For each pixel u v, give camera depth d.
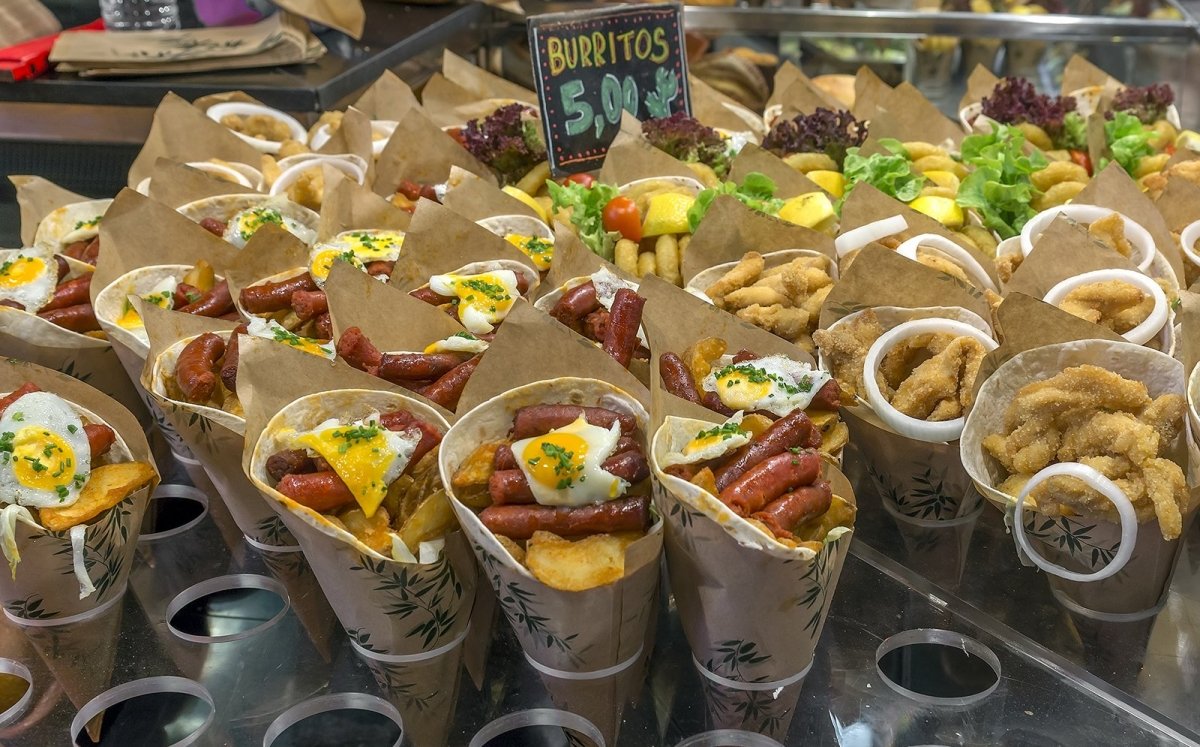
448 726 0.65
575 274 0.85
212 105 1.21
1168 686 0.66
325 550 0.63
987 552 0.76
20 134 1.19
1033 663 0.68
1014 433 0.72
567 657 0.65
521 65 1.51
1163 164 1.12
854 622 0.71
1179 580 0.74
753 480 0.62
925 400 0.75
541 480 0.63
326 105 1.21
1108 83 1.32
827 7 1.61
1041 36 1.47
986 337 0.77
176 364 0.76
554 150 1.10
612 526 0.63
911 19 1.49
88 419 0.74
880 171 1.04
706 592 0.63
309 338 0.81
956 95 1.53
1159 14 1.48
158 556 0.77
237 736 0.65
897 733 0.64
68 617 0.72
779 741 0.63
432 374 0.75
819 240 0.91
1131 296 0.79
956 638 0.70
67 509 0.69
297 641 0.70
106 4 1.29
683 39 1.15
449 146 1.11
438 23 1.43
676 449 0.68
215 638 0.70
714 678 0.67
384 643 0.67
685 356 0.76
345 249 0.89
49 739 0.65
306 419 0.70
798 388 0.72
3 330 0.85
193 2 1.32
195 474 0.85
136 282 0.90
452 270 0.89
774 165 1.02
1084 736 0.64
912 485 0.77
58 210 1.02
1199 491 0.67
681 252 0.96
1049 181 1.06
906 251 0.87
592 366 0.70
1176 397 0.70
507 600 0.63
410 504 0.66
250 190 1.03
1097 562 0.68
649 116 1.15
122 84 1.20
